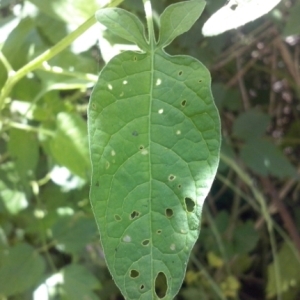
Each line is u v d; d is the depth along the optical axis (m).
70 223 0.42
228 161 0.46
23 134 0.40
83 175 0.37
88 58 0.37
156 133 0.21
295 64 0.52
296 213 0.58
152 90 0.21
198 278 0.56
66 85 0.36
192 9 0.21
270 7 0.21
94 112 0.20
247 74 0.55
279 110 0.57
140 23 0.21
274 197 0.55
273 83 0.55
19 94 0.39
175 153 0.20
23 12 0.36
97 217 0.20
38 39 0.38
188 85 0.21
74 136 0.37
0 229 0.42
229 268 0.55
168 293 0.20
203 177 0.20
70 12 0.30
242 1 0.21
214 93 0.48
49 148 0.39
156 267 0.20
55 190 0.45
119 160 0.20
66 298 0.40
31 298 0.43
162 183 0.20
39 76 0.37
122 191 0.20
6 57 0.37
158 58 0.21
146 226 0.20
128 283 0.20
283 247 0.55
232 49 0.50
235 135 0.46
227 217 0.53
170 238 0.20
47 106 0.40
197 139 0.20
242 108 0.53
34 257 0.40
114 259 0.20
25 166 0.41
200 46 0.45
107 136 0.20
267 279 0.58
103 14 0.21
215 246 0.53
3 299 0.39
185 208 0.20
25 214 0.44
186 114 0.20
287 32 0.32
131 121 0.20
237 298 0.57
